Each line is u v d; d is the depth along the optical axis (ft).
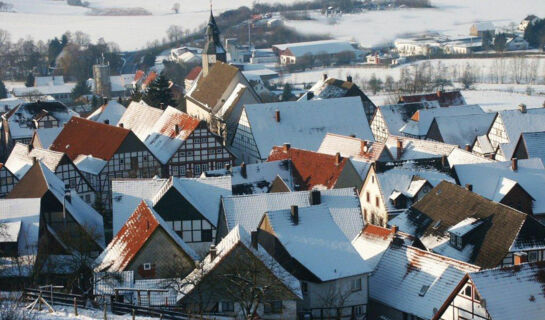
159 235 412.36
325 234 428.56
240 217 476.54
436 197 489.26
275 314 384.88
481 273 329.31
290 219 431.02
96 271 413.18
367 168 609.42
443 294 392.88
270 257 395.75
